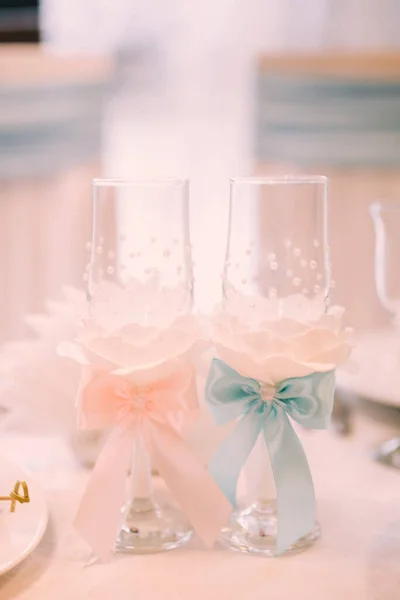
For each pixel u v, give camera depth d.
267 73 1.72
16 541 0.71
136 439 0.77
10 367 0.84
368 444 0.92
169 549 0.75
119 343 0.72
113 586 0.70
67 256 1.75
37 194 1.70
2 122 1.61
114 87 1.87
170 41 1.85
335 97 1.72
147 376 0.73
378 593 0.70
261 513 0.77
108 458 0.74
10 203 1.68
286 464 0.74
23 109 1.63
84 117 1.75
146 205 0.74
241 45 1.84
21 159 1.64
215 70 1.85
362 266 1.79
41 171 1.67
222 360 0.74
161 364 0.72
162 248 0.74
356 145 1.74
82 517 0.72
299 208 0.74
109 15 1.83
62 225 1.74
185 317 0.73
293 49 1.83
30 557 0.73
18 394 0.84
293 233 0.75
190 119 1.88
